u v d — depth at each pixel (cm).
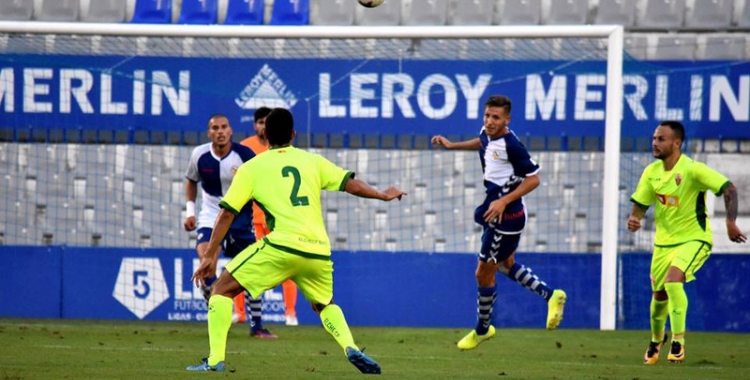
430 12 5153
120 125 4506
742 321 4162
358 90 4447
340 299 4216
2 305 4231
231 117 4462
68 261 4238
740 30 5003
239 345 3089
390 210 4844
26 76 4516
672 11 5066
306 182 2094
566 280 4197
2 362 2453
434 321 4191
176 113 4488
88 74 4506
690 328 4181
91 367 2342
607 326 4056
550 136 4453
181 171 4812
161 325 3953
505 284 4203
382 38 4166
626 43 4959
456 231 4822
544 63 4438
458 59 4428
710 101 4491
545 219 4797
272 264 2062
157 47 4650
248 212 3272
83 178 4800
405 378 2217
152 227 4822
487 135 2780
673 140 2702
